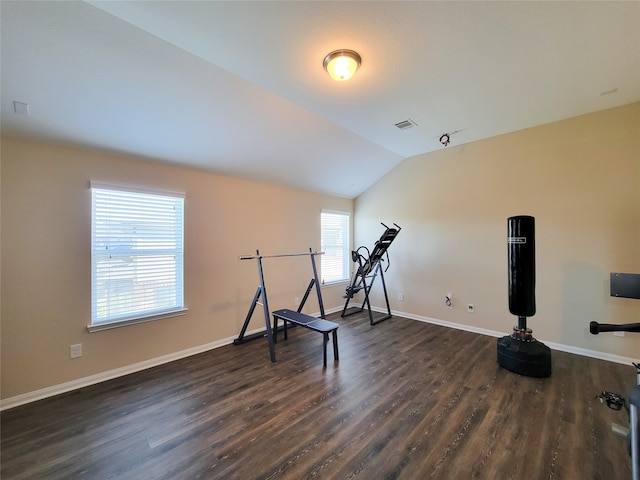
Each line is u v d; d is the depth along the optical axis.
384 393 2.42
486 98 2.66
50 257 2.42
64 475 1.59
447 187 4.21
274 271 4.22
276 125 3.02
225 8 1.54
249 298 3.88
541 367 2.64
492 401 2.28
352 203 5.55
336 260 5.33
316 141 3.51
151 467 1.64
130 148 2.73
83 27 1.68
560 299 3.26
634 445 1.15
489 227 3.81
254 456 1.72
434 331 4.02
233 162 3.41
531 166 3.44
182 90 2.29
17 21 1.57
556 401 2.27
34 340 2.35
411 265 4.66
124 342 2.80
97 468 1.63
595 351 3.06
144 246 2.96
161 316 3.03
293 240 4.50
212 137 2.90
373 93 2.53
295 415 2.12
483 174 3.84
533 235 2.85
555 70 2.21
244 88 2.44
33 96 2.01
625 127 2.88
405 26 1.70
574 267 3.17
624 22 1.67
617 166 2.93
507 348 2.83
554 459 1.68
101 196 2.70
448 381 2.61
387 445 1.80
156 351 3.01
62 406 2.25
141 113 2.39
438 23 1.68
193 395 2.40
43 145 2.39
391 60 2.04
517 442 1.82
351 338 3.77
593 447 1.77
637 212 2.85
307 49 1.91
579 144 3.13
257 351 3.37
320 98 2.61
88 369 2.60
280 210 4.31
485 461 1.67
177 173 3.20
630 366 2.86
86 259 2.59
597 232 3.04
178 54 1.99
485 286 3.87
